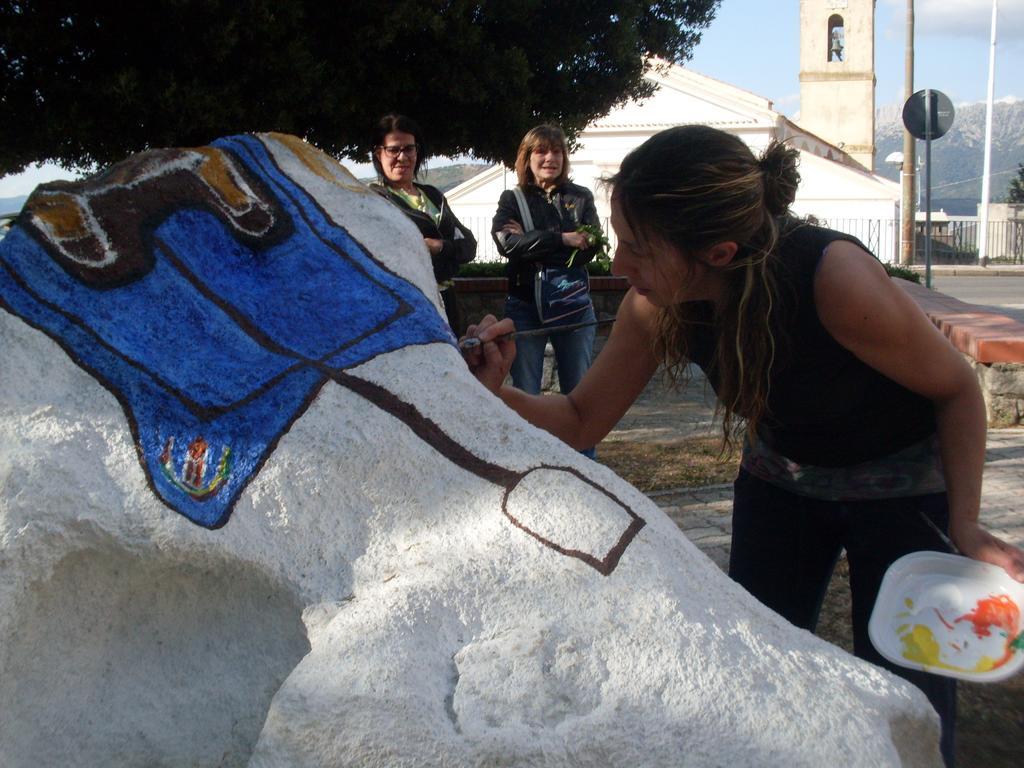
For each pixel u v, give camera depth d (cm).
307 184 222
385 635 151
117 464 164
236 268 201
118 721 168
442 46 665
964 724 285
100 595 166
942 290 1752
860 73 3425
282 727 142
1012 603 178
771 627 171
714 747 147
